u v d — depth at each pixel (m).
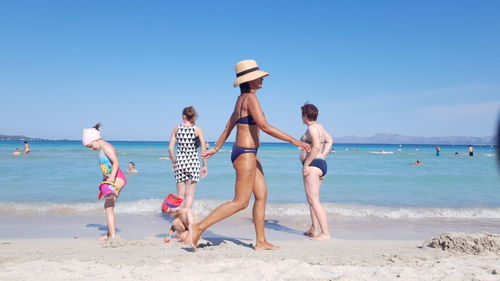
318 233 6.15
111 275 3.16
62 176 14.20
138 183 12.95
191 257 4.01
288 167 20.75
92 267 3.41
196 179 5.71
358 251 4.58
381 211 8.41
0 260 3.84
